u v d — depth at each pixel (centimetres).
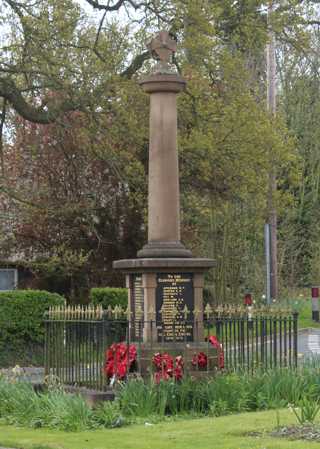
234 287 3597
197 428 1313
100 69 2562
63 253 3133
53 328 1839
